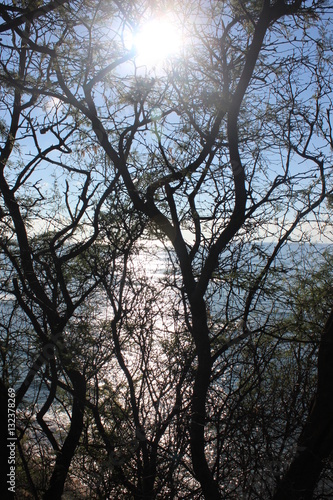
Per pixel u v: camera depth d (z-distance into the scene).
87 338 4.61
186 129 4.66
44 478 5.12
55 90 5.19
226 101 4.33
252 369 4.66
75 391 4.71
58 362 4.80
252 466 4.04
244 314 4.39
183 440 4.07
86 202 4.88
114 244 4.53
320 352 3.88
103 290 4.86
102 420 4.88
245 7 4.45
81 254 4.87
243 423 4.12
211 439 4.07
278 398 4.73
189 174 4.23
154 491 4.04
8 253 4.84
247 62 4.07
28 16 4.83
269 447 4.14
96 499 4.44
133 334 4.33
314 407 3.85
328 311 4.98
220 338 4.45
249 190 4.22
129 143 4.59
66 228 4.95
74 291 5.03
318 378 3.89
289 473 3.80
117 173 4.76
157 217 4.27
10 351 5.07
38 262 4.92
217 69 4.65
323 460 3.81
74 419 4.87
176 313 4.39
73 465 4.88
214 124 4.36
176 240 4.20
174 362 4.29
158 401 4.20
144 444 4.15
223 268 4.41
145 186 4.73
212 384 4.39
